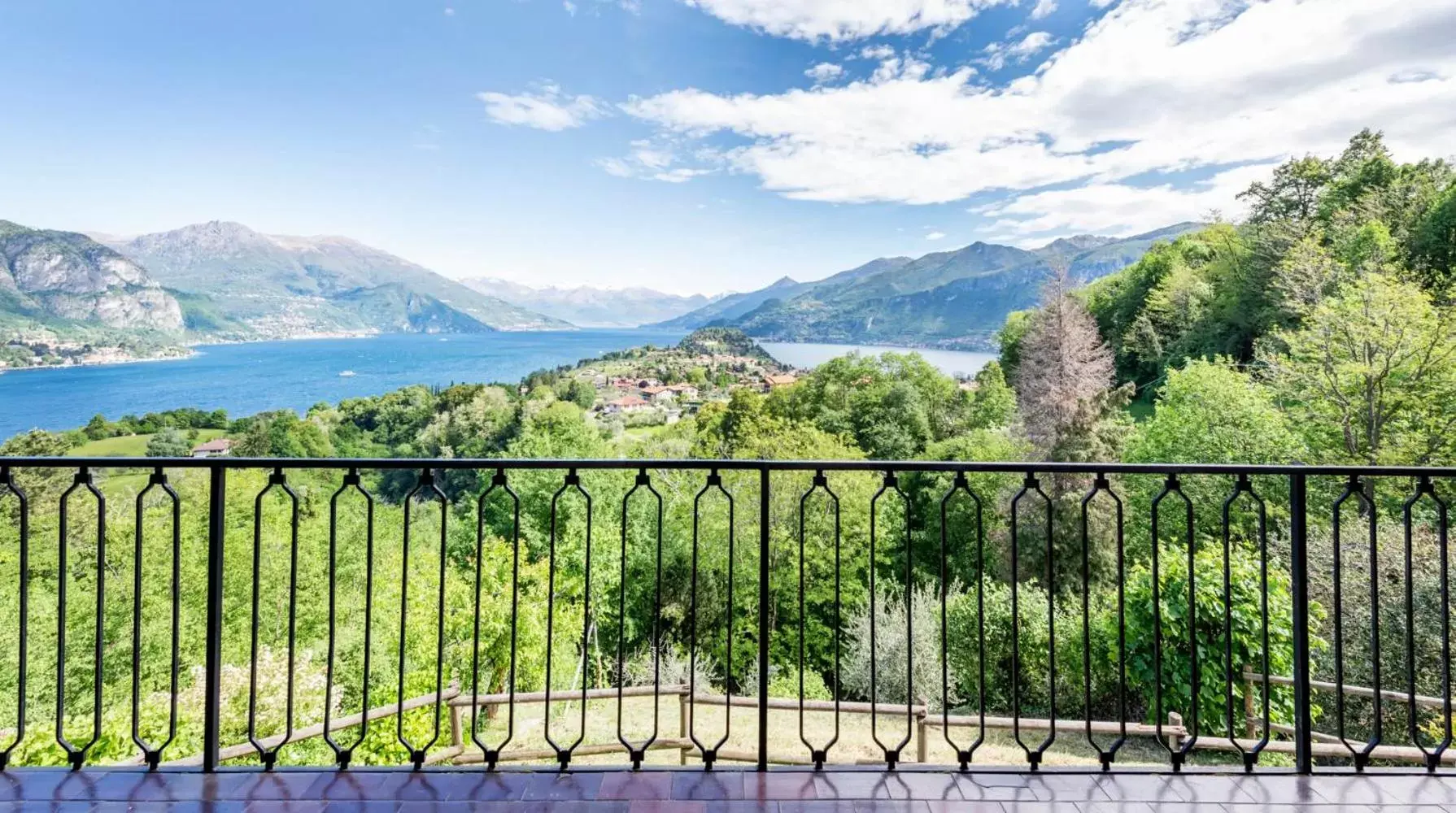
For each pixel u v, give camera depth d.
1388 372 15.59
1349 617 8.92
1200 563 8.11
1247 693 7.37
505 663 10.66
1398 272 19.45
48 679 15.96
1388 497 13.48
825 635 16.11
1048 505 1.90
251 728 1.91
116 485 25.61
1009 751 7.31
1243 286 26.62
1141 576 8.52
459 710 5.16
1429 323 15.31
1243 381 18.34
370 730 5.69
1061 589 16.48
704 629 16.73
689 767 1.93
